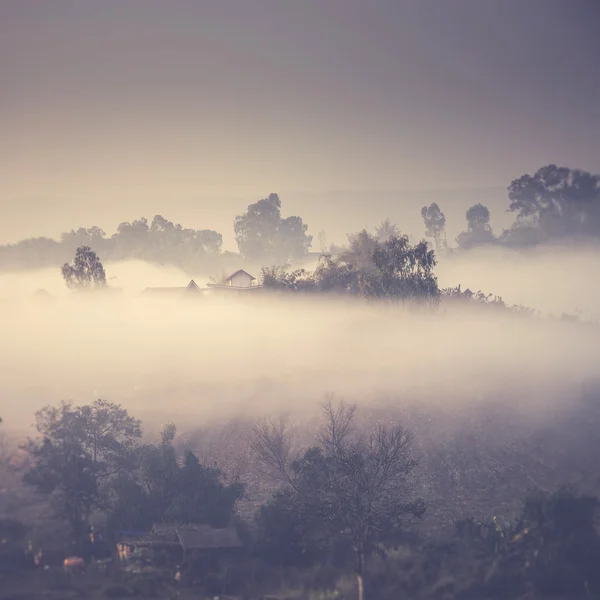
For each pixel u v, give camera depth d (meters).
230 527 122.56
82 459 128.25
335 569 108.94
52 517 121.38
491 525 116.50
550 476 142.62
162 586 103.88
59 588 102.19
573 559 106.19
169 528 117.75
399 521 120.19
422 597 101.50
